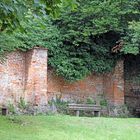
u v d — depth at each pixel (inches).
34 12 208.7
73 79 774.5
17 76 701.9
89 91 810.2
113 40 827.4
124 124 536.4
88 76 812.0
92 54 813.2
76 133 421.1
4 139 351.9
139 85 865.5
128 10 751.7
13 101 689.0
